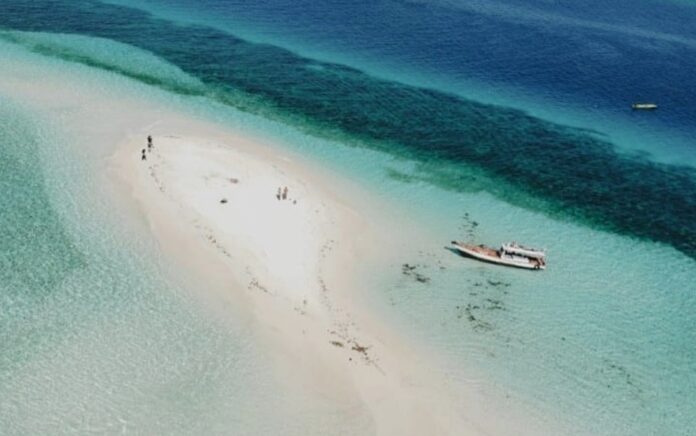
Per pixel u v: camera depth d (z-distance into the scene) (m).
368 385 37.75
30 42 82.44
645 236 59.62
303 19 106.50
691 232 61.34
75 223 47.31
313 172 61.91
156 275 43.38
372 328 42.94
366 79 86.62
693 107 91.75
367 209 57.28
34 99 66.69
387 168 65.06
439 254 52.31
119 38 88.44
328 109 76.25
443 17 117.06
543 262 51.97
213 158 59.81
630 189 67.94
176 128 65.56
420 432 35.34
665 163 75.00
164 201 50.78
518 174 67.69
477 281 49.50
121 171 54.25
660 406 40.41
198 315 40.62
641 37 120.81
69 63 77.94
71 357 36.53
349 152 67.12
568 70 99.62
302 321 41.66
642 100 91.94
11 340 37.09
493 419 37.38
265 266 46.09
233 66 84.75
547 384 40.66
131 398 34.56
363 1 120.12
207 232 48.12
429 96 84.00
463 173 66.31
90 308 40.06
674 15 139.50
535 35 113.69
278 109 74.50
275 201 54.41
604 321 47.22
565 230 58.78
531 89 90.88
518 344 43.66
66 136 59.53
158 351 37.69
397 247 52.41
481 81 91.19
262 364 37.84
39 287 41.09
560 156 73.12
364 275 48.22
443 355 41.66
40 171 53.09
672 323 48.16
